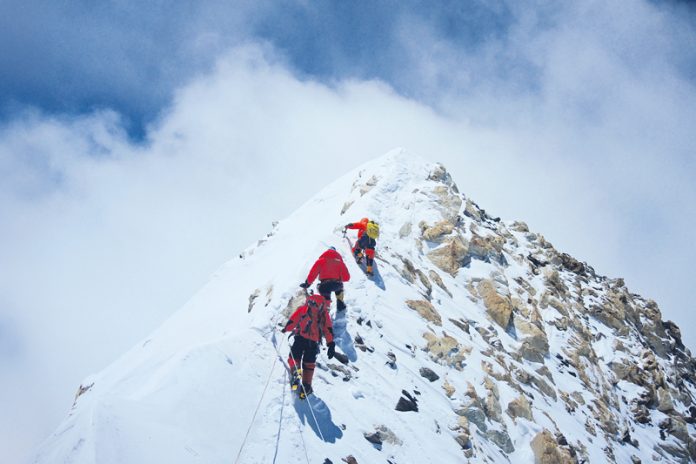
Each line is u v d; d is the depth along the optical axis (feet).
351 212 53.26
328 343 24.20
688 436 58.03
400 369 30.07
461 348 37.86
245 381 22.53
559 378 50.19
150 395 19.90
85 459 15.53
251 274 56.70
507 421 35.12
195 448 18.16
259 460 19.38
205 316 47.37
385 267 39.65
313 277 27.73
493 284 51.88
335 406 24.07
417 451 24.89
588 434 44.27
